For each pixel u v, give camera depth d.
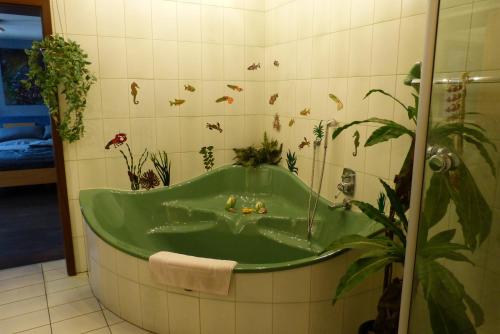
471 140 1.31
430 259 1.34
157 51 2.89
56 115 2.62
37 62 2.49
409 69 1.98
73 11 2.60
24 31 5.67
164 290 2.04
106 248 2.25
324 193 2.70
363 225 2.26
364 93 2.28
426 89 1.22
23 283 2.71
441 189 1.31
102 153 2.84
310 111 2.77
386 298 1.77
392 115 2.11
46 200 4.58
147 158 3.00
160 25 2.87
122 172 2.93
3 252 3.21
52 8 2.54
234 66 3.18
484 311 1.40
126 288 2.20
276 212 2.88
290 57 2.94
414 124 1.96
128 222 2.86
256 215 2.84
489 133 1.33
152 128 2.98
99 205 2.71
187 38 2.97
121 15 2.74
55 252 3.22
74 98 2.57
